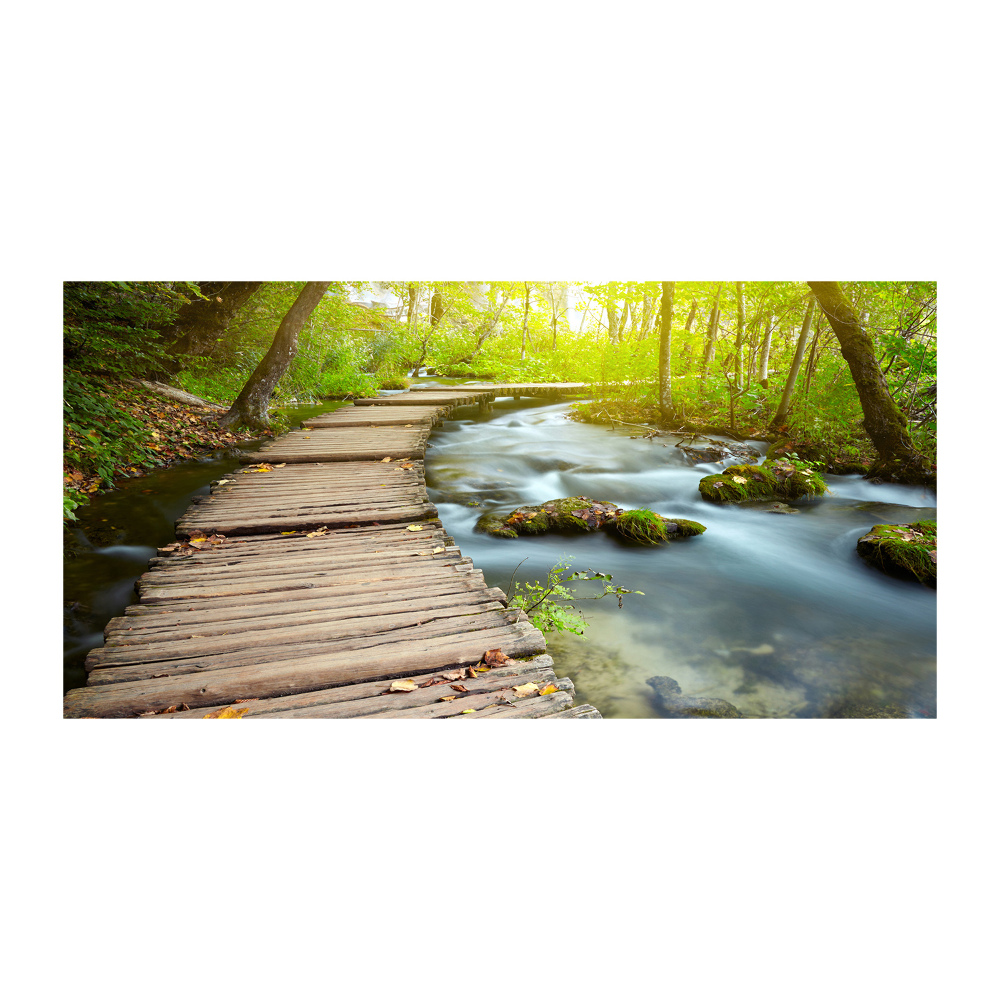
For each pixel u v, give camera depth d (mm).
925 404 9211
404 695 2396
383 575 3707
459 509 7113
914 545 5426
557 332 27812
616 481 8562
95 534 5664
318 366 14750
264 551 4211
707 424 12258
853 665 3812
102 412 8109
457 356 24719
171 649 2721
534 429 12953
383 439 8570
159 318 9477
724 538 6348
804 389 11219
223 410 11047
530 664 2619
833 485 8789
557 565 5211
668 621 4324
